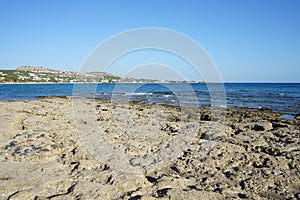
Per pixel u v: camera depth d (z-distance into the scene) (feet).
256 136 33.19
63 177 18.74
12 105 61.93
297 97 121.39
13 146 26.14
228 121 47.57
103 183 18.08
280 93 156.35
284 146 28.12
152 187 17.80
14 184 17.22
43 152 24.41
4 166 20.49
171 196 16.29
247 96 128.06
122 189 17.15
